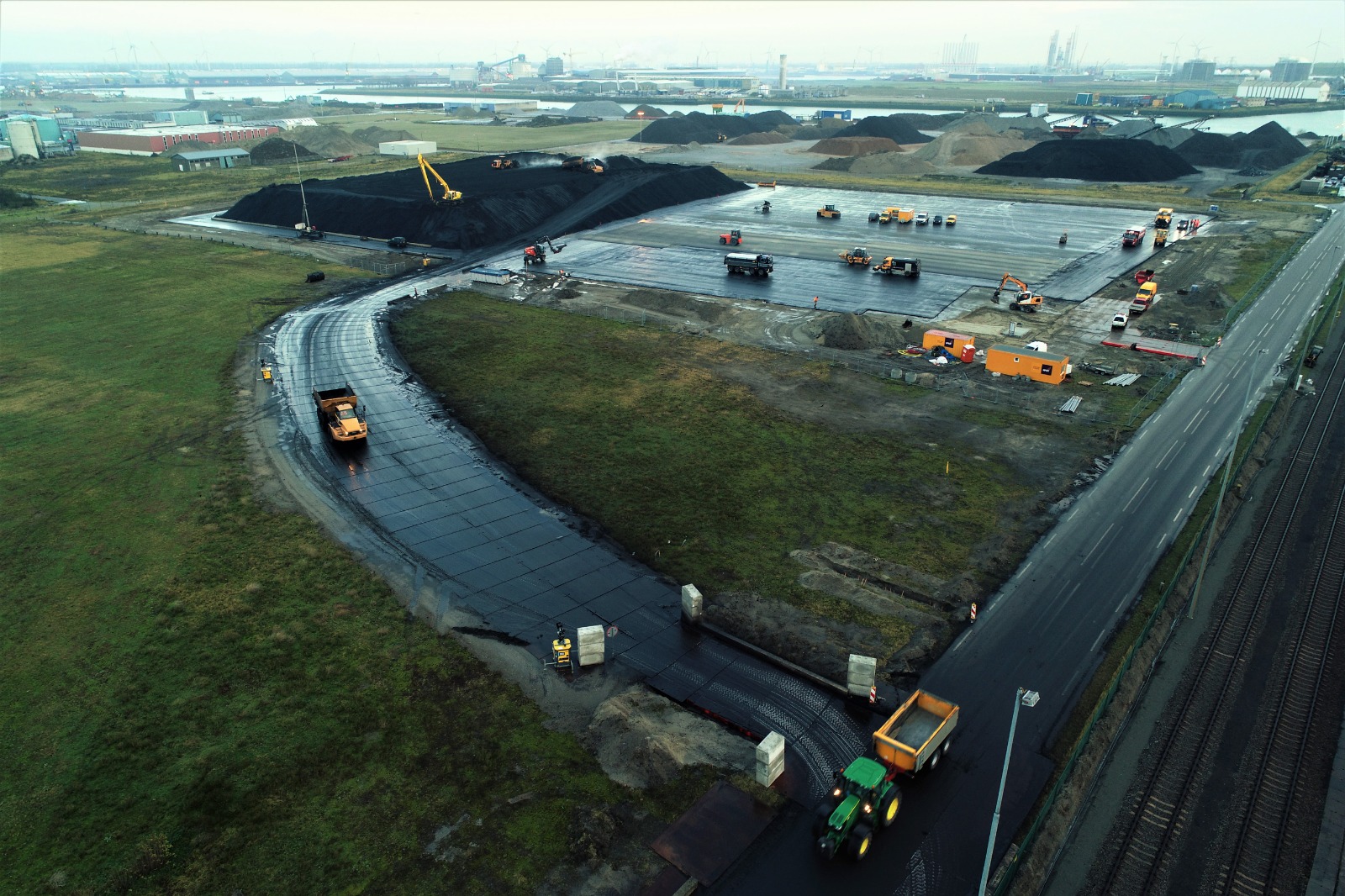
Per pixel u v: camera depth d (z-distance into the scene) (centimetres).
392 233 11312
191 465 5019
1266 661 3359
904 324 7475
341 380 6394
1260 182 15875
